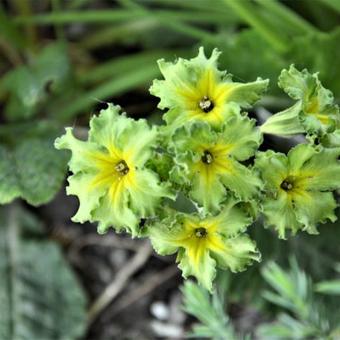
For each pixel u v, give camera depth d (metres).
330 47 0.30
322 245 0.32
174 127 0.19
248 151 0.19
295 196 0.20
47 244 0.37
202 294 0.26
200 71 0.20
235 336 0.26
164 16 0.33
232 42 0.32
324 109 0.20
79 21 0.39
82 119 0.36
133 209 0.19
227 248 0.20
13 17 0.39
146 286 0.38
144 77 0.33
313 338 0.32
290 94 0.20
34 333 0.36
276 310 0.32
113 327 0.38
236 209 0.20
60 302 0.36
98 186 0.20
